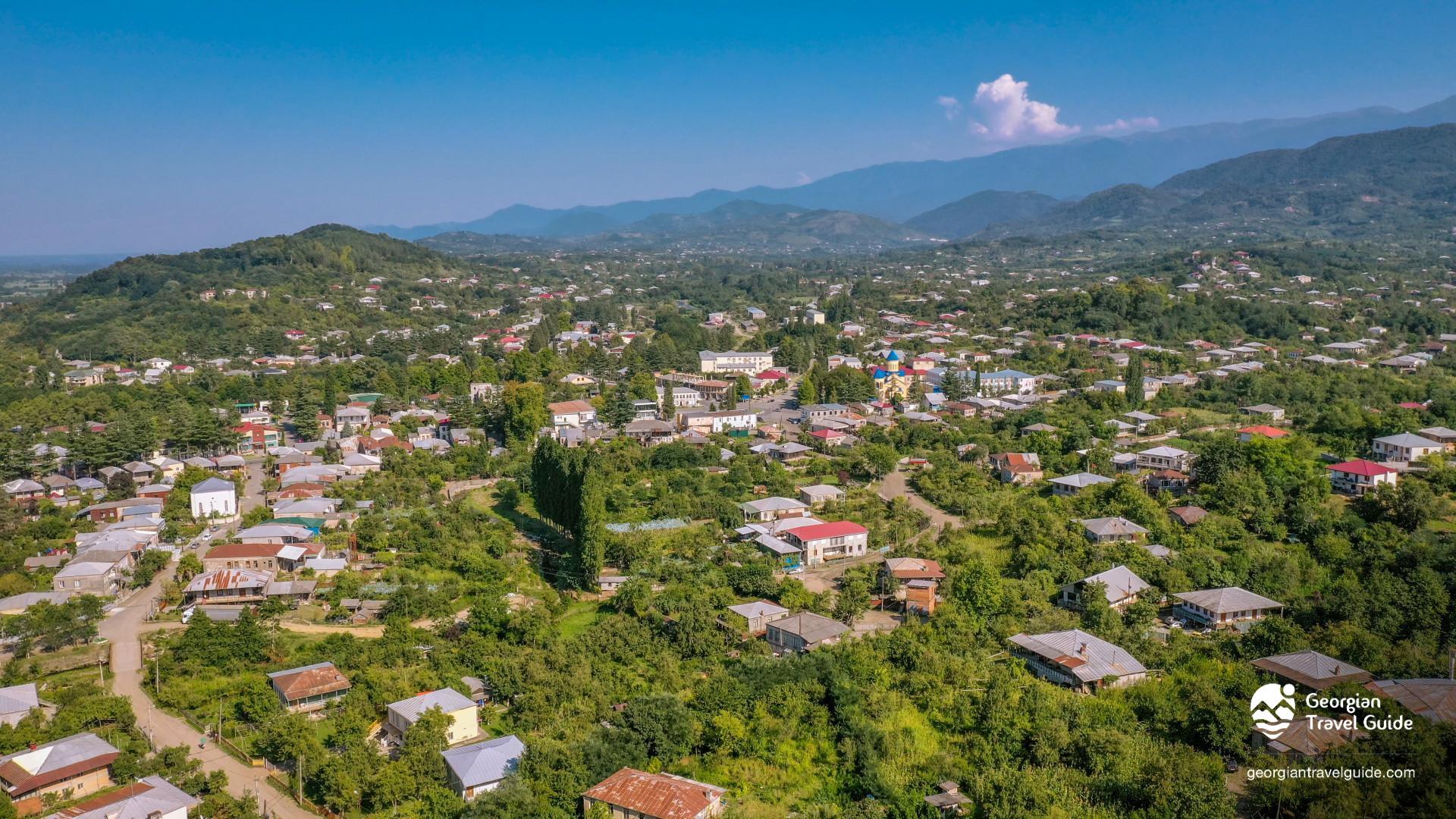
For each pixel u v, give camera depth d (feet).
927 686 321.73
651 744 284.82
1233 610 367.86
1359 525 443.32
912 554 457.68
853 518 509.35
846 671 327.88
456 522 501.56
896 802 257.96
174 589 408.05
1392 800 234.17
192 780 263.90
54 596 398.83
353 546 469.98
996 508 506.48
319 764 270.26
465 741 291.99
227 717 310.86
